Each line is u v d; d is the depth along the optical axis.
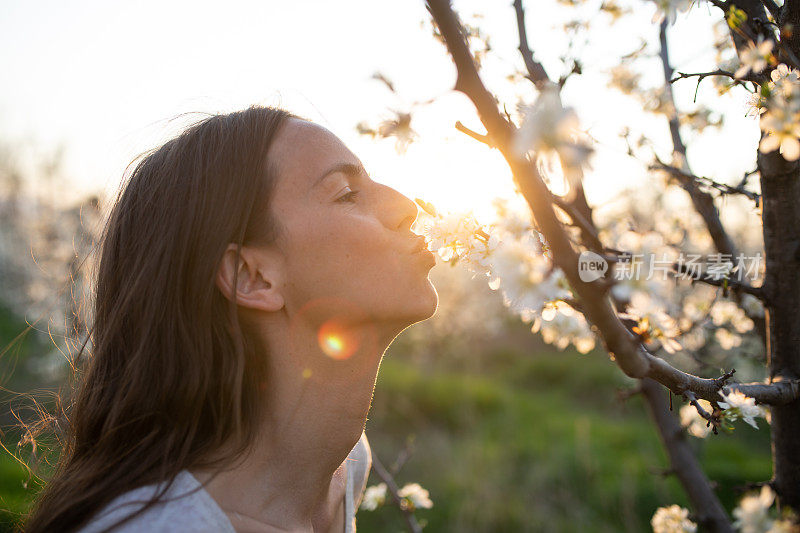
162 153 1.16
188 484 0.92
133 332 1.09
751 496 1.01
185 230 1.05
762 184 1.03
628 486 5.11
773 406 1.06
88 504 0.95
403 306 0.99
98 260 1.30
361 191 1.06
